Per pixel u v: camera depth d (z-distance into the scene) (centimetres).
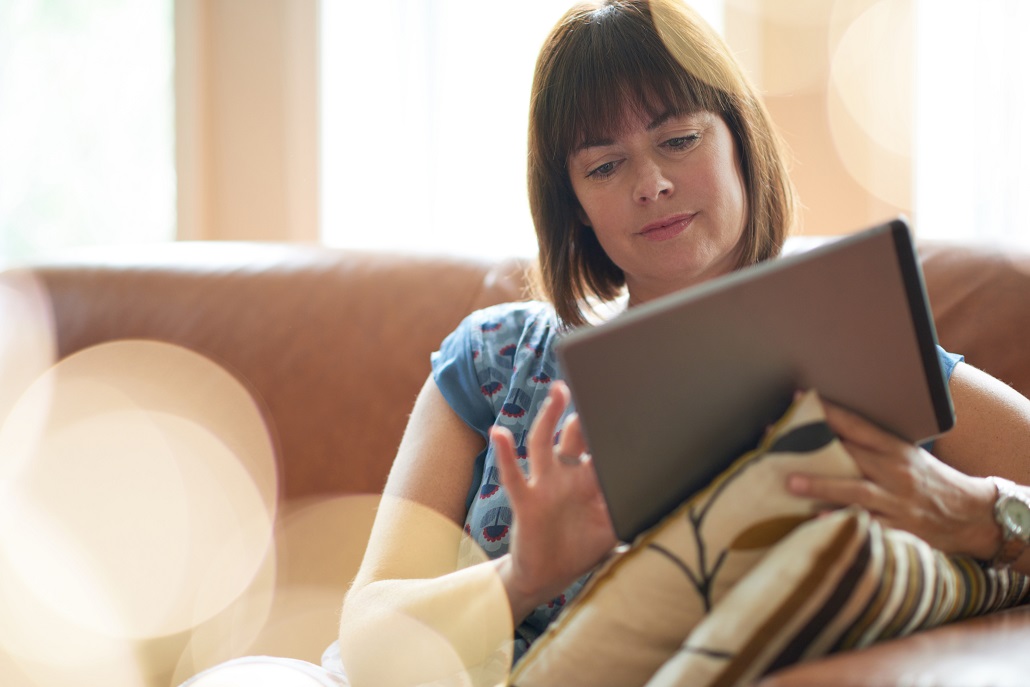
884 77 221
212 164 249
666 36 110
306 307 156
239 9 246
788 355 75
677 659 70
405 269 157
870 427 76
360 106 243
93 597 146
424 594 100
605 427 74
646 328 73
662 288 118
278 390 152
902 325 77
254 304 158
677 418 75
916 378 78
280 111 246
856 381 77
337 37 243
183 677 145
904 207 221
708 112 110
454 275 155
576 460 83
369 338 152
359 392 150
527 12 236
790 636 67
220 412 153
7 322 162
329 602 144
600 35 111
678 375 74
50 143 254
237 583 147
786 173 121
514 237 237
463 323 129
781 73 225
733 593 70
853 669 61
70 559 147
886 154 222
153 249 172
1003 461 101
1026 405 104
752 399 76
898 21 219
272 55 245
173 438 153
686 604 75
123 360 158
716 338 74
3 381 158
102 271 167
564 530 85
